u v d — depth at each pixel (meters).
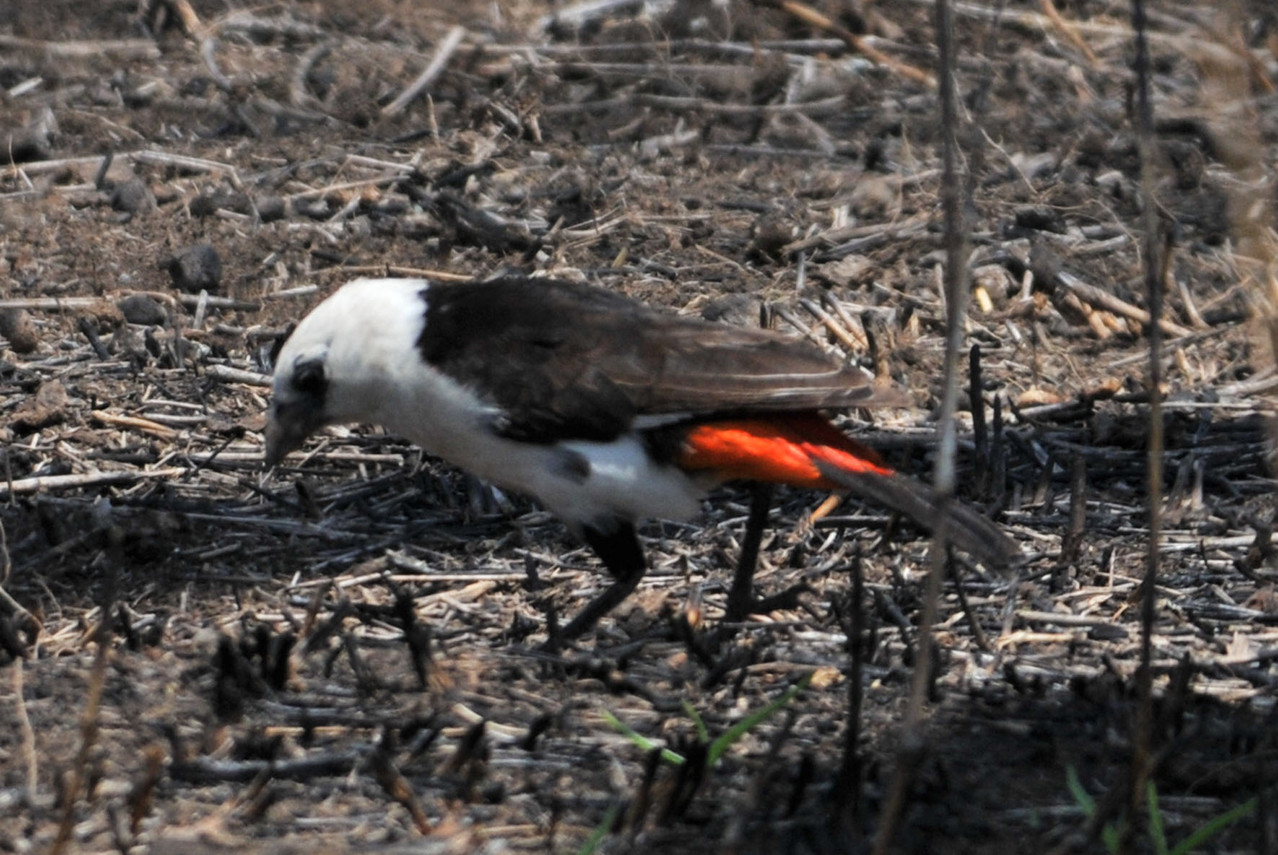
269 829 7.10
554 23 18.31
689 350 8.85
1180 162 15.53
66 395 11.61
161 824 7.11
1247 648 8.98
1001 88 16.98
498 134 15.97
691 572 10.08
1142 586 9.59
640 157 15.70
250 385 12.08
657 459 8.94
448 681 8.45
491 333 9.00
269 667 8.35
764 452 8.73
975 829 7.21
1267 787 7.48
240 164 15.28
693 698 8.45
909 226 14.34
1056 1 18.80
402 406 9.23
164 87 16.61
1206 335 12.93
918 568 10.04
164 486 10.79
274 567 9.93
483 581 9.84
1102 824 6.95
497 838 7.08
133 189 14.49
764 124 16.42
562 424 8.88
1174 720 7.95
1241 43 14.12
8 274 13.38
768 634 9.14
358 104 16.42
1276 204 13.46
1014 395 12.20
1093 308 13.38
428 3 18.84
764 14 18.50
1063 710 8.32
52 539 9.95
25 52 17.14
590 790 7.50
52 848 6.69
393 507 10.73
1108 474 11.16
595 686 8.59
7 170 14.94
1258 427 11.59
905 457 10.88
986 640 9.15
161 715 8.08
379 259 13.84
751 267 13.83
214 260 13.36
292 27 17.95
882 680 8.64
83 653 8.75
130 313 12.89
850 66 17.45
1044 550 10.19
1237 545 10.17
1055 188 15.05
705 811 7.30
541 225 14.41
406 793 7.09
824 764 7.72
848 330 12.84
